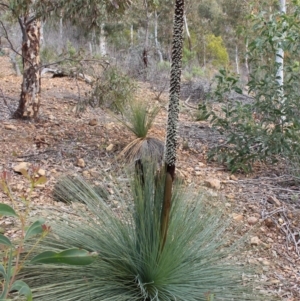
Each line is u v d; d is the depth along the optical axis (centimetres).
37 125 597
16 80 992
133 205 265
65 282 219
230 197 427
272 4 680
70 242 244
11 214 144
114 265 235
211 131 701
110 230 249
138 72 1163
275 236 375
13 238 289
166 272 228
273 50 509
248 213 399
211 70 1631
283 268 326
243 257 300
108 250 241
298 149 491
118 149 522
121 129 615
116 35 1588
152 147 482
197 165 524
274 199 424
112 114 553
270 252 346
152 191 246
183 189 279
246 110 526
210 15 2095
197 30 2014
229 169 520
